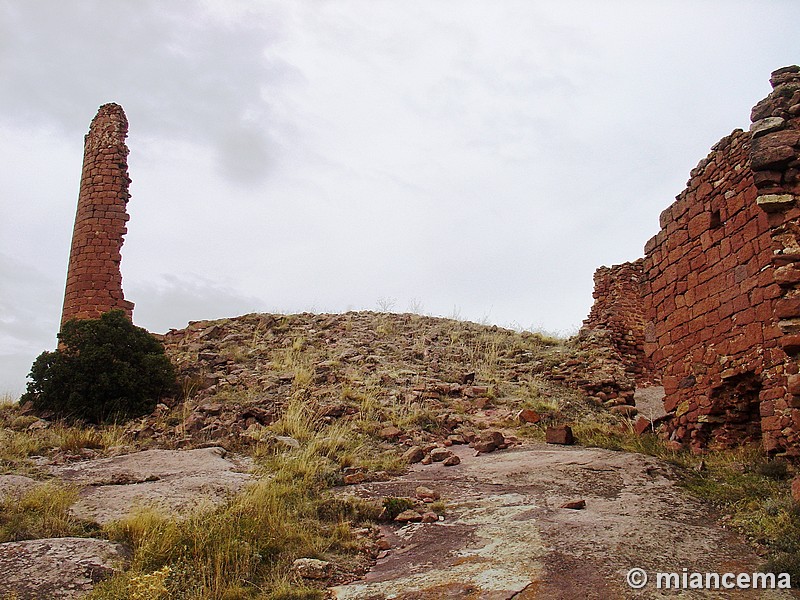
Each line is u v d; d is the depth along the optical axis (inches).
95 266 919.0
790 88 341.7
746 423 431.5
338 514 348.2
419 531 323.6
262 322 941.8
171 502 356.2
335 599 252.8
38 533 309.3
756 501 313.4
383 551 307.1
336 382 681.6
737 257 420.5
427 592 244.7
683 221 485.4
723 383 429.7
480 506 352.8
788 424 365.1
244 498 343.9
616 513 319.3
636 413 679.1
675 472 389.4
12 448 480.4
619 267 976.3
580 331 915.4
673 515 312.7
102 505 353.1
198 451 474.3
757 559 256.2
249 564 277.6
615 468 407.2
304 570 275.3
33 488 371.2
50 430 561.6
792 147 330.6
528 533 293.7
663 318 510.0
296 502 358.6
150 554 282.5
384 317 1007.6
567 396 701.9
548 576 244.4
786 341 317.4
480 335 932.6
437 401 641.0
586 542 276.2
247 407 600.4
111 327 690.2
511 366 802.2
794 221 327.6
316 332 899.4
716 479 370.3
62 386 634.8
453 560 276.7
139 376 652.7
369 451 491.5
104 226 933.8
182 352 823.7
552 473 409.7
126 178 971.3
